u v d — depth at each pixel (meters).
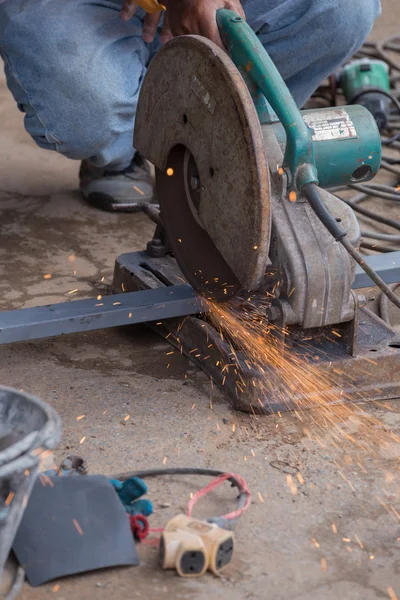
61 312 2.84
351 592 1.98
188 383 2.86
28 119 3.64
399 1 7.91
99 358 3.00
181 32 2.90
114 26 3.55
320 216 2.50
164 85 2.71
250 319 2.88
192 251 2.89
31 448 1.73
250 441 2.55
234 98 2.34
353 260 2.67
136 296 2.97
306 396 2.71
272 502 2.27
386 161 4.70
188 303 2.95
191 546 1.96
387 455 2.50
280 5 3.58
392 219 4.06
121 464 2.41
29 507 2.06
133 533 2.10
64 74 3.44
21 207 4.15
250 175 2.33
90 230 3.98
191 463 2.43
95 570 2.00
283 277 2.62
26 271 3.58
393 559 2.09
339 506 2.27
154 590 1.96
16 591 1.91
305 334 2.80
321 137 2.69
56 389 2.79
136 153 4.14
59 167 4.66
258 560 2.07
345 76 5.36
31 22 3.42
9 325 2.74
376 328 2.99
